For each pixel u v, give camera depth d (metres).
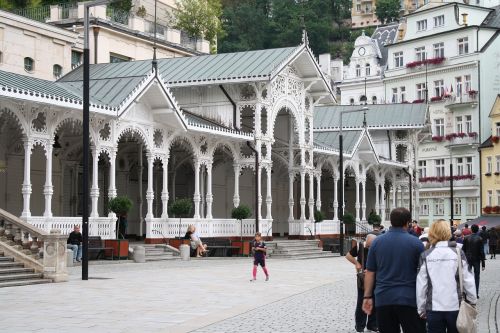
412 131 64.19
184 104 43.12
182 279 24.53
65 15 49.44
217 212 46.47
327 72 107.00
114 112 31.22
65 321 14.47
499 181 74.00
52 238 22.69
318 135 54.34
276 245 41.44
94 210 31.45
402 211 9.21
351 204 60.78
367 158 54.91
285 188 53.84
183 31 61.34
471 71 79.19
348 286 23.67
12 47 39.56
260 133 41.59
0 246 23.25
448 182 79.69
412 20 86.88
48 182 29.06
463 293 9.15
